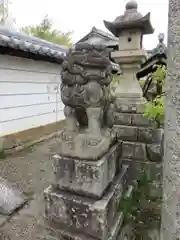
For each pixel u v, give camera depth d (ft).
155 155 8.52
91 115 6.12
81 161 5.87
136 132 8.77
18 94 14.97
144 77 12.69
